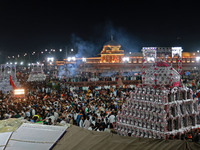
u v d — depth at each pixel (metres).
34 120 15.36
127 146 3.08
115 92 29.75
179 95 10.92
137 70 71.38
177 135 10.47
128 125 11.70
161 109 10.40
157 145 3.10
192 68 73.00
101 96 24.69
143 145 3.11
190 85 31.81
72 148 3.03
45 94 29.42
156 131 10.40
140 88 11.60
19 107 19.50
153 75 11.62
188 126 11.06
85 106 19.64
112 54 90.38
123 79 47.38
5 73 37.66
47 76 61.03
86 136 3.40
